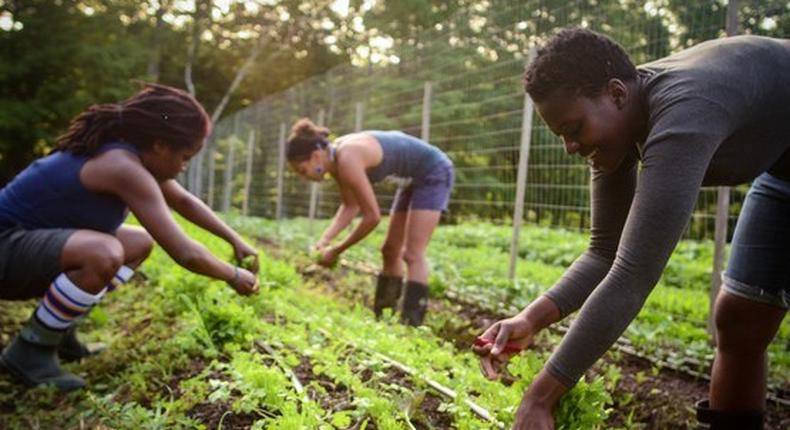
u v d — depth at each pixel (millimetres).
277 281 5324
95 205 3395
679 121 1666
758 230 2340
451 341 4457
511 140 7203
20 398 3209
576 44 1798
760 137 1850
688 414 3340
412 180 4789
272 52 31969
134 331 4230
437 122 9164
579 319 1719
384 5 26500
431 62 8945
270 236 11102
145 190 3273
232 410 2695
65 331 3391
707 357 3918
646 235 1644
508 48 7219
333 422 2457
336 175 4891
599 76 1779
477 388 2914
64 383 3293
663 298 5820
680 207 1624
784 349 4266
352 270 7387
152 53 26391
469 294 5781
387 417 2486
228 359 3348
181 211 3955
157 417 2660
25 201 3385
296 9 31484
